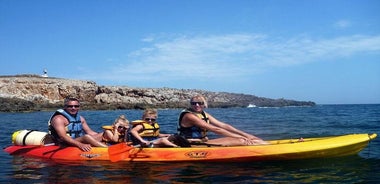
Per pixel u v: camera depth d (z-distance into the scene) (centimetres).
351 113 2006
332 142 425
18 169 412
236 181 343
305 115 1822
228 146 439
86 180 355
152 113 495
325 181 340
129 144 486
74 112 516
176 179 353
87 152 470
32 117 1769
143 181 347
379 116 1553
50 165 432
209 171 382
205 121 468
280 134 805
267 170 383
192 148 444
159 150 450
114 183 342
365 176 355
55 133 509
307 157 420
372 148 513
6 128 1049
